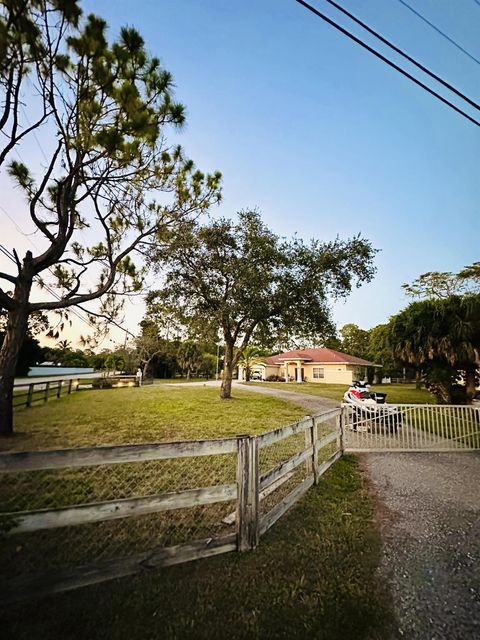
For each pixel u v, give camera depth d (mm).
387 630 2137
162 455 2643
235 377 47250
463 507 4219
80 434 7590
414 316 13930
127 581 2492
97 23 5566
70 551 2908
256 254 14477
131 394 17406
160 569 2646
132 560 2422
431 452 7070
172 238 12078
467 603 2416
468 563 2947
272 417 10727
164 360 40969
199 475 4898
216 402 14398
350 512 3990
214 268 14367
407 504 4305
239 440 3047
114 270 9086
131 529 3326
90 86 6262
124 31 5750
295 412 12188
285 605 2328
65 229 7703
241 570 2705
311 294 14797
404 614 2287
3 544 2936
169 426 8734
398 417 7852
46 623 2066
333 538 3330
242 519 2980
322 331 15406
